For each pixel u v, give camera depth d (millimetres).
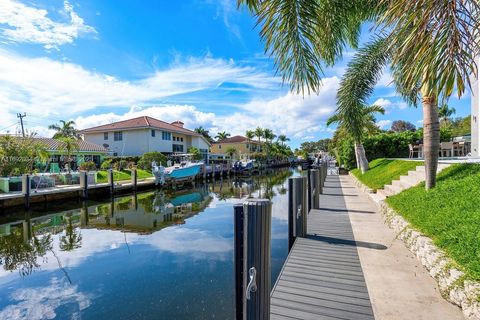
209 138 67375
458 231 3291
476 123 11062
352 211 7430
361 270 3592
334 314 2658
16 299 4570
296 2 3627
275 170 47438
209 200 16031
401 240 4625
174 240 7738
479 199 3838
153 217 11430
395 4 2189
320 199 9531
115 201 15836
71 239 8242
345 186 13633
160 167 21516
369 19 6410
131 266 5836
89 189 16188
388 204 6242
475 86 10852
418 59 2160
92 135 34531
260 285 2234
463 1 2066
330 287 3182
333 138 33094
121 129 32125
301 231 5031
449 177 5648
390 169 11750
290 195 5102
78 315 4043
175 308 4094
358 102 8703
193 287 4754
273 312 2729
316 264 3834
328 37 4734
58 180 16734
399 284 3168
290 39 3727
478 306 2221
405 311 2633
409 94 7812
